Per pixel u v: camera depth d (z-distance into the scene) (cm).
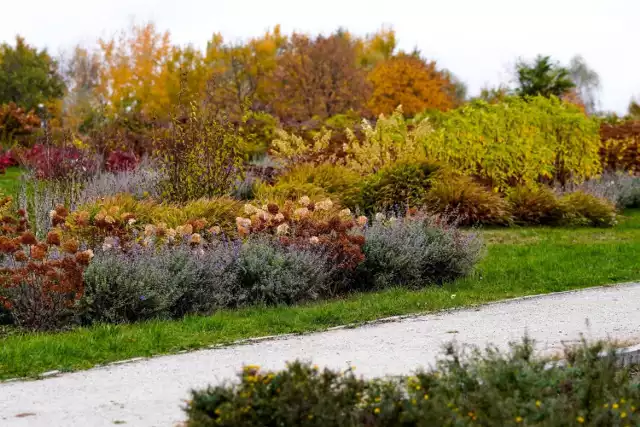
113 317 959
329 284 1152
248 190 1773
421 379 550
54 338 856
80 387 680
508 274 1277
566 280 1224
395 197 1814
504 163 2028
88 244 1084
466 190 1836
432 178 1866
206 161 1583
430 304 1048
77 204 1418
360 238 1183
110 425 574
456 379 550
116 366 753
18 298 952
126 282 971
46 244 949
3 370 736
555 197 1916
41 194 1496
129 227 1173
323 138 2050
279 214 1210
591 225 1889
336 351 797
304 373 519
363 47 7188
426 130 2030
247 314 1005
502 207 1853
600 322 920
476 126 2053
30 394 661
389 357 765
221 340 861
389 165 1917
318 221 1223
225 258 1085
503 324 919
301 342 845
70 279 926
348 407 502
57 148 1922
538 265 1343
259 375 521
